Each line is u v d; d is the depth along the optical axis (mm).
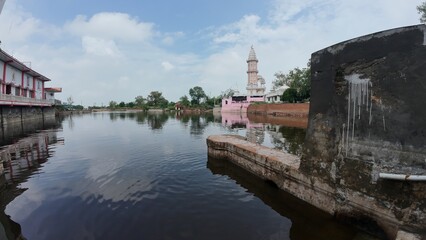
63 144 16172
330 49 5828
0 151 13695
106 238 4910
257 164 8617
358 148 5121
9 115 28250
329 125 5848
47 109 47312
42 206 6387
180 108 92500
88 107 114625
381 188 4641
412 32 4270
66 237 4953
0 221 5621
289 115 43719
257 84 69625
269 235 5070
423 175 4031
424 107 4152
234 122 34844
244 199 6863
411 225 4141
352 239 4844
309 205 6297
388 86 4625
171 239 4883
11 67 33719
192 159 11648
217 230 5238
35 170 9750
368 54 4934
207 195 7145
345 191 5355
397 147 4477
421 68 4176
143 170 9773
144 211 6086
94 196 7051
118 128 27484
